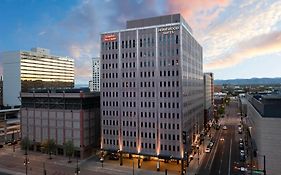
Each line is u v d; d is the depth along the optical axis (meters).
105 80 101.75
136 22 99.62
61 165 91.00
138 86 94.75
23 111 117.44
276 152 66.31
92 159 98.44
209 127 165.38
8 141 133.62
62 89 115.31
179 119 87.38
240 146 110.81
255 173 63.12
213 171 82.12
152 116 91.75
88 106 104.69
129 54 97.25
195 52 119.75
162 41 91.44
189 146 97.62
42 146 107.62
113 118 99.38
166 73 90.25
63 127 105.12
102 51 102.94
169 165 88.94
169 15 94.81
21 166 90.50
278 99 71.06
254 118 87.81
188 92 99.12
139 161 88.12
